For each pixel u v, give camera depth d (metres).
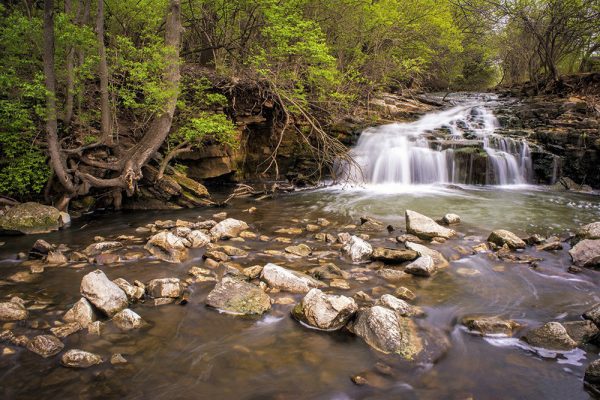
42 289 4.86
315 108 13.23
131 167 8.30
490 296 4.79
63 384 3.18
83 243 6.73
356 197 10.88
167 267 5.59
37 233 7.31
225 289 4.59
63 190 8.59
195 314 4.31
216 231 7.01
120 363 3.46
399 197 10.85
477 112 18.28
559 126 14.59
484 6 20.80
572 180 12.84
